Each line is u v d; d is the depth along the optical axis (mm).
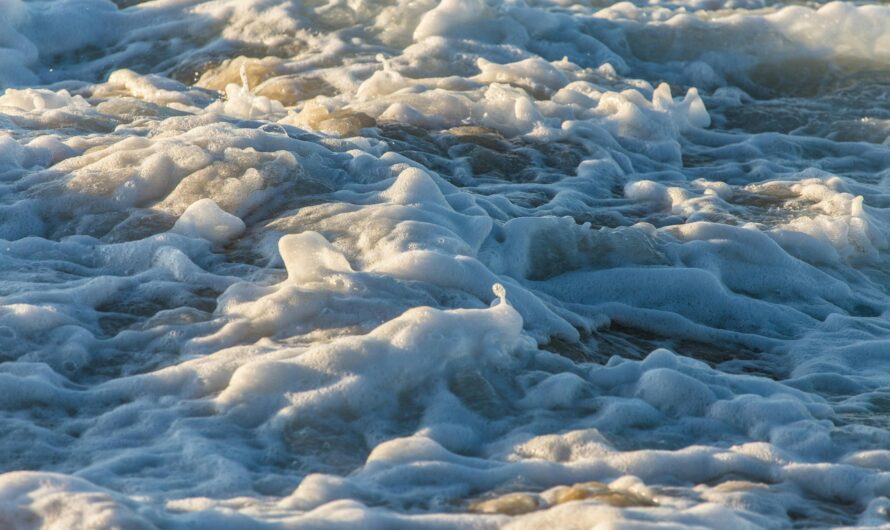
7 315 16766
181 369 15305
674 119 34844
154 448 13547
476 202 23625
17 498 11062
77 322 17188
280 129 25875
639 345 19844
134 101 29922
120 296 18234
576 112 33469
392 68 38594
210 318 17328
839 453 14383
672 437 14727
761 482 13258
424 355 15250
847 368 18734
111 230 20797
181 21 42812
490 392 15266
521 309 18625
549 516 11336
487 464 13383
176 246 19875
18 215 21047
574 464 13281
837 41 43781
